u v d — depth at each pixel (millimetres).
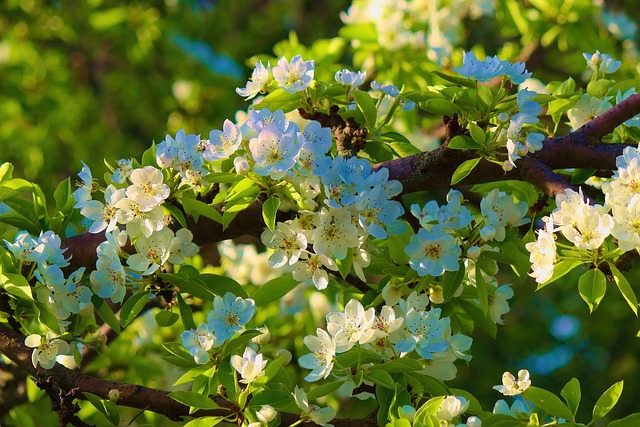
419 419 1915
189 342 1949
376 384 1956
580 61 2771
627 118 2006
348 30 2561
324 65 2520
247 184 1948
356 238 1955
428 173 2025
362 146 2051
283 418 1950
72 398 1979
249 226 2012
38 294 1986
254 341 2012
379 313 2025
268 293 2000
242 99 3973
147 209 1958
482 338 4461
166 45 3857
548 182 1983
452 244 1969
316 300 2396
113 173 2004
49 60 3848
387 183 1985
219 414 1946
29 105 3688
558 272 1907
